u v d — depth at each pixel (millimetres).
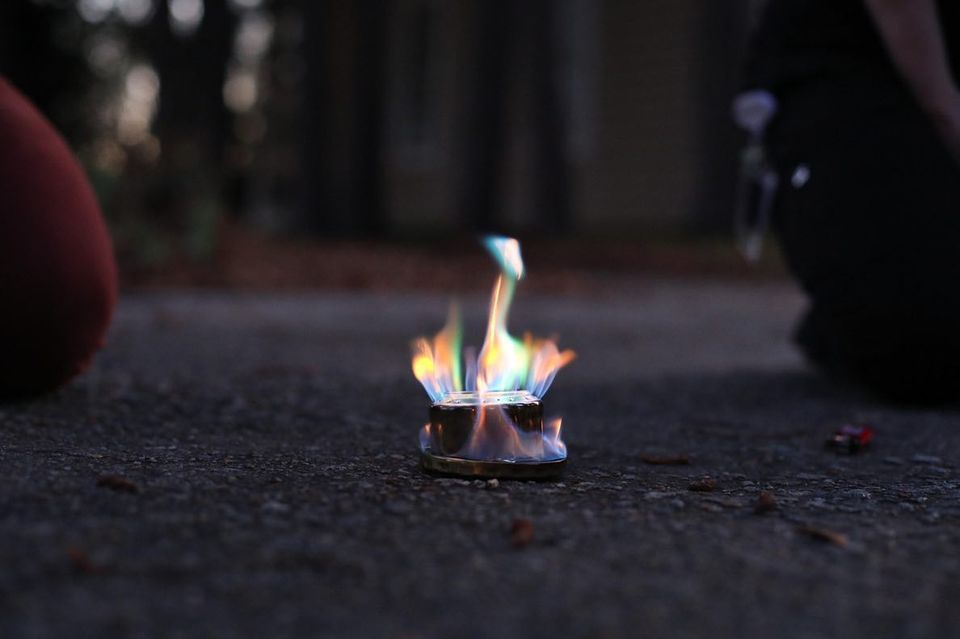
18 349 1235
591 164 5676
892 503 1034
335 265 3693
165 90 5254
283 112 8273
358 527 930
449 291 3287
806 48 1484
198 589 832
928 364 1386
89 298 1259
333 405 1373
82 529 901
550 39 4781
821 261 1408
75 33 5438
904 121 1407
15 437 1137
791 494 1055
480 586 848
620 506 1001
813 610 833
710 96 4621
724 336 2256
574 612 821
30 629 785
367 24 4945
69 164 1272
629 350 1987
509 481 1051
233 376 1531
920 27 1352
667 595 845
